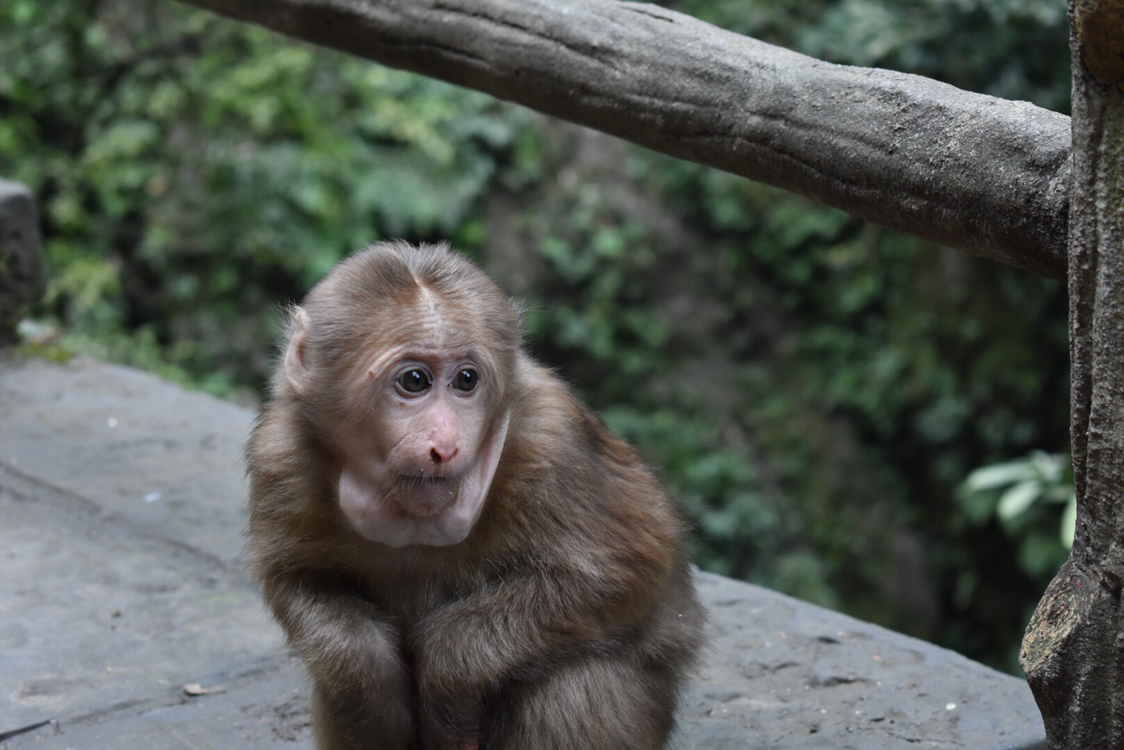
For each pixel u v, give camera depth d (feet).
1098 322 8.30
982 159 9.29
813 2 45.68
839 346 45.93
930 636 43.98
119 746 12.22
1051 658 9.03
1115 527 8.55
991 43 35.88
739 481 44.16
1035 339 41.86
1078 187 8.21
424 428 8.94
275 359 10.76
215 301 42.57
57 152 43.21
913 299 44.57
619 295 46.32
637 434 44.75
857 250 45.50
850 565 44.39
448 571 10.27
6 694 13.05
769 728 12.50
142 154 42.78
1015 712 12.58
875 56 37.91
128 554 16.46
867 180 10.06
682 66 11.51
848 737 12.27
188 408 21.80
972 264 42.80
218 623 14.74
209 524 17.31
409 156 44.34
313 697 11.02
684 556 11.44
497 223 45.85
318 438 9.87
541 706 10.13
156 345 42.65
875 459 45.60
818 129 10.37
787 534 44.16
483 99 44.96
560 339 45.62
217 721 12.75
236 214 42.01
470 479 9.34
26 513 17.57
